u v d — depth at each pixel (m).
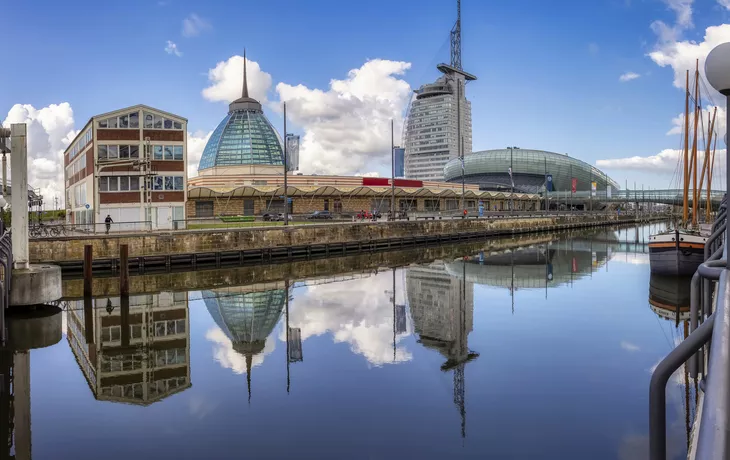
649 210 165.88
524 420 12.90
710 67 2.94
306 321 25.36
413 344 20.55
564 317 24.75
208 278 39.59
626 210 174.88
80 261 39.56
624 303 28.12
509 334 21.64
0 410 14.37
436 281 38.06
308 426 12.84
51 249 39.00
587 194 154.25
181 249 44.72
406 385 15.69
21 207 25.31
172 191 54.47
